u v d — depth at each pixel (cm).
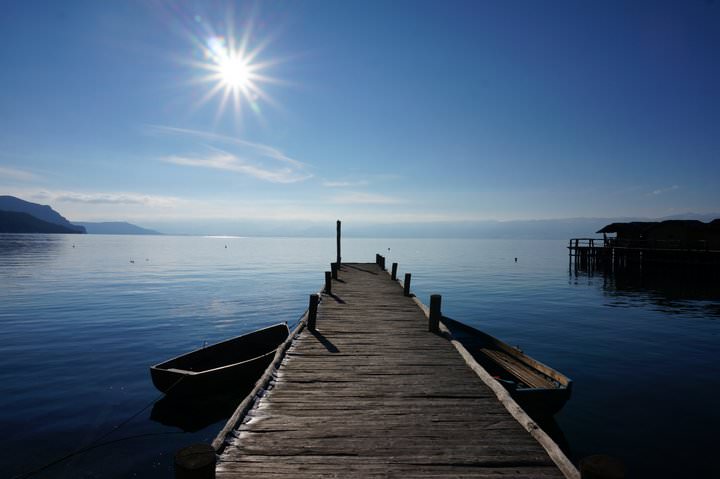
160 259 6519
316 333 977
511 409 536
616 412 928
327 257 7700
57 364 1234
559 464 400
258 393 590
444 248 13562
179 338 1566
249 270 4669
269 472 391
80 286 3055
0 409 915
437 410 547
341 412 536
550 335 1659
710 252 3534
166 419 876
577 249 4912
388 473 393
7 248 8794
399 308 1288
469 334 1330
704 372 1203
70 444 771
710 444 786
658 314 2128
